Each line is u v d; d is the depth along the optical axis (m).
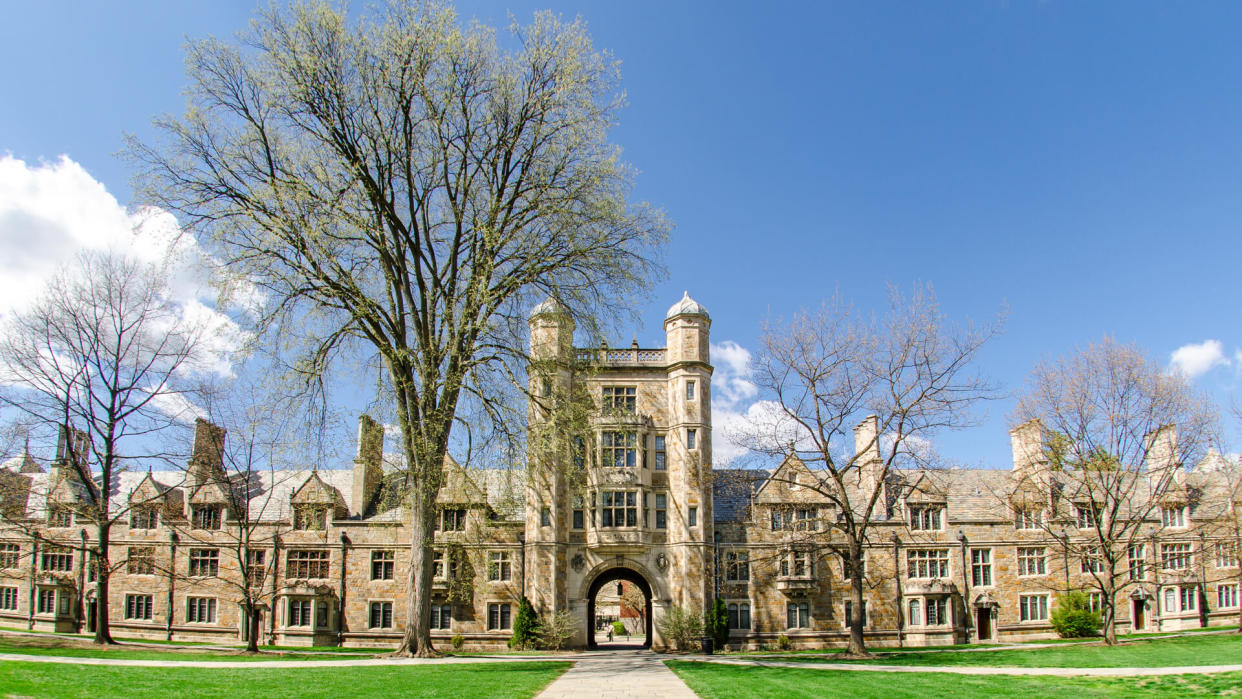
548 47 28.25
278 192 25.42
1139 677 24.52
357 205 27.27
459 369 27.61
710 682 22.66
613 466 44.69
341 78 26.73
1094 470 42.81
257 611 47.00
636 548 45.84
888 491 50.34
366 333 28.67
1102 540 40.16
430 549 29.56
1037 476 49.78
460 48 27.16
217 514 49.69
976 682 23.33
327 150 27.48
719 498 49.59
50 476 47.91
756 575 47.34
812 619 47.19
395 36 26.31
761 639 46.38
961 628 48.53
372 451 50.28
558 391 30.28
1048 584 50.03
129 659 26.75
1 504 39.59
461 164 28.88
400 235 30.81
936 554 49.50
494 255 28.61
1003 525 50.53
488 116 27.94
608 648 48.41
